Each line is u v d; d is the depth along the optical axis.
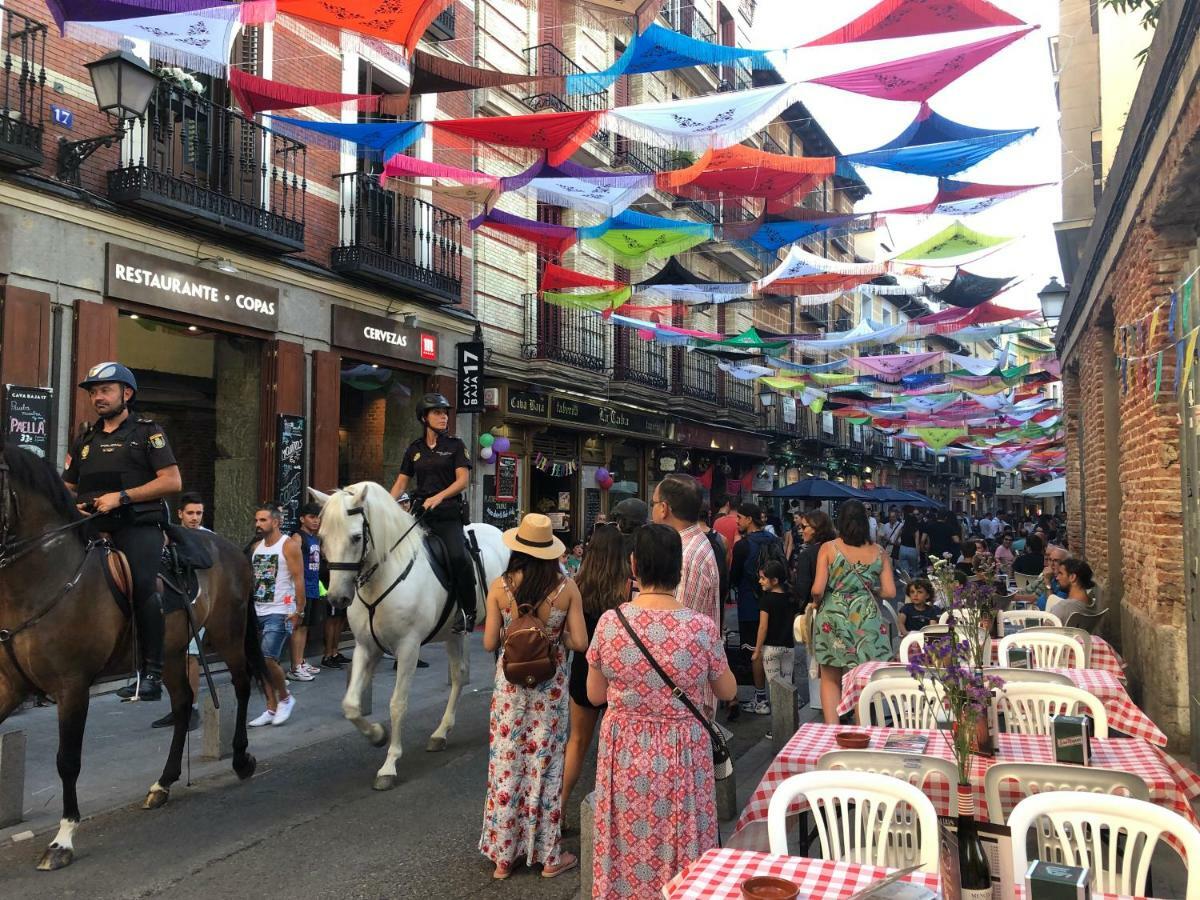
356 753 6.67
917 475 48.09
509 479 15.77
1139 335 6.96
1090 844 3.21
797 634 7.46
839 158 7.22
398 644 6.06
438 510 6.83
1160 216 6.32
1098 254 9.29
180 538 5.59
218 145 10.28
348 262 11.77
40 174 8.19
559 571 4.55
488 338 15.54
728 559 8.84
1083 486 13.65
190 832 5.02
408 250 13.36
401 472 6.98
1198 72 4.78
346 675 9.73
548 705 4.54
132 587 5.02
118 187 8.83
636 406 20.59
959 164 7.12
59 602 4.61
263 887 4.30
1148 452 6.88
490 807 4.49
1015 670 4.83
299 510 9.84
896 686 4.51
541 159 7.35
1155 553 6.68
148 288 9.16
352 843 4.86
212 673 9.31
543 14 17.17
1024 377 17.12
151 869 4.51
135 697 8.14
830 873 2.49
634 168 19.05
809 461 33.16
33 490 4.63
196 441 12.18
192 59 5.30
